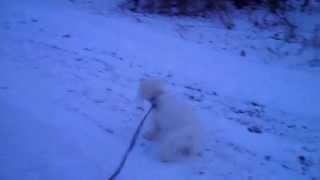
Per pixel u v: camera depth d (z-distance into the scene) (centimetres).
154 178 140
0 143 147
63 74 223
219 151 165
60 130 162
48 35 284
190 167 149
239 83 244
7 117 165
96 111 186
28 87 200
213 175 147
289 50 312
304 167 162
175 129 150
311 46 318
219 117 199
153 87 151
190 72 251
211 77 248
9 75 211
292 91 240
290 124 202
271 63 289
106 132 168
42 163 140
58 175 135
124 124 178
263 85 245
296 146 179
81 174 137
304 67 287
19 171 134
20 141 150
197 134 153
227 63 274
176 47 291
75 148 151
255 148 172
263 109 215
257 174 153
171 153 149
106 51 266
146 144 161
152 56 268
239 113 208
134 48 277
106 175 138
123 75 233
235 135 181
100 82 219
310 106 223
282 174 155
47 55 248
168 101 152
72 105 189
